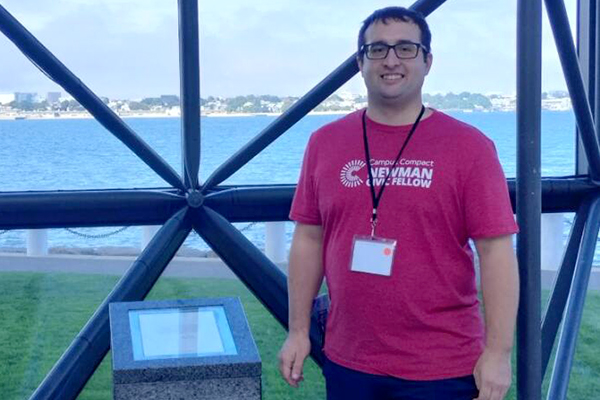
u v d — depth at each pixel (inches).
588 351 277.1
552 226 246.4
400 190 122.4
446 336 124.0
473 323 127.1
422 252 122.5
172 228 201.0
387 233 123.3
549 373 240.8
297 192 137.6
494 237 120.4
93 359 183.0
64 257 260.1
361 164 125.8
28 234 257.6
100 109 197.6
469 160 121.0
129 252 262.2
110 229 209.5
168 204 206.2
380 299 123.9
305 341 138.2
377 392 126.4
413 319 123.3
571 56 207.9
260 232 230.7
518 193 148.6
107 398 227.5
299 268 137.9
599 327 278.5
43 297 259.8
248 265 202.7
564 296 218.4
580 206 227.9
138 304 133.0
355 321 126.8
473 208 120.5
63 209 201.8
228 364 116.1
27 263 260.4
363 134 127.6
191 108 205.3
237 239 203.8
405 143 124.2
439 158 121.7
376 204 123.9
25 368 243.3
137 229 233.3
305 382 254.4
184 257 270.1
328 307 140.6
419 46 124.0
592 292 276.2
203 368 115.5
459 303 125.1
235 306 132.7
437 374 123.4
